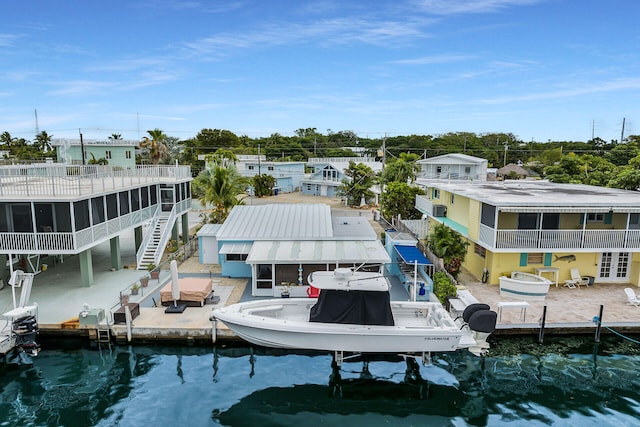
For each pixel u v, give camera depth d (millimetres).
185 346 16641
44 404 13078
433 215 27812
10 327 16031
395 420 12680
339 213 45562
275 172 66688
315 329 14133
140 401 13281
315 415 12875
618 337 16781
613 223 21797
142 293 20156
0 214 19359
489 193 23062
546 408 12984
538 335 16688
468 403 13352
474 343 14930
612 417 12492
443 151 87625
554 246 19891
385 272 23906
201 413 12789
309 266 20234
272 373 14984
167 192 29516
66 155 55594
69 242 18672
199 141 93688
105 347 16562
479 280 21969
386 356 16172
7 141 75875
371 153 95312
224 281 22406
